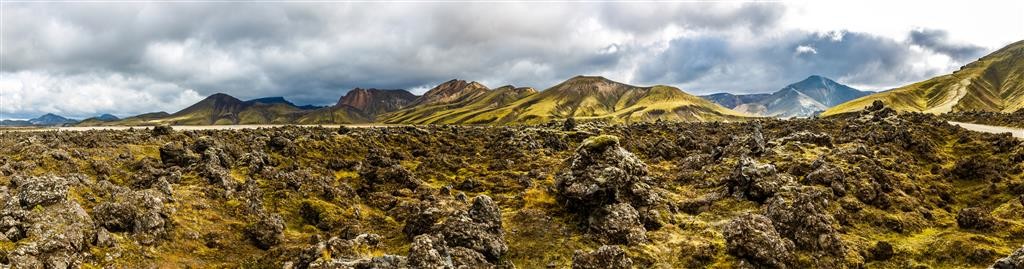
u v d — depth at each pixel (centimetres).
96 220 5025
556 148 12794
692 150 11919
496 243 5553
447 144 13750
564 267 5328
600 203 6481
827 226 5391
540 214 6894
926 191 7394
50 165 7638
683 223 6331
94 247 4619
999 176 7575
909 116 14738
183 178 7319
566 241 6059
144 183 7181
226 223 6028
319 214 6888
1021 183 7038
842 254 5131
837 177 7088
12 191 5653
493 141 14038
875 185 6975
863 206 6469
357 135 13112
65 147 9325
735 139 10294
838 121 15425
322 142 11781
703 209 6844
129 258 4700
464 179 9356
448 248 4931
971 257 5038
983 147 9681
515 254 5738
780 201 5909
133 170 8356
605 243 5878
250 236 5828
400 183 8900
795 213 5609
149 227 5200
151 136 11700
